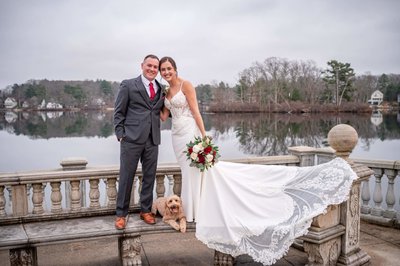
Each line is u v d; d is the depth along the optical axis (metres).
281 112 71.81
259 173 3.99
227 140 33.59
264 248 3.45
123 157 3.82
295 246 4.45
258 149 28.62
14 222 3.95
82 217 4.21
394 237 4.81
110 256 4.27
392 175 5.24
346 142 3.83
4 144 31.78
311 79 71.62
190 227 3.81
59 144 31.28
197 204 3.83
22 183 4.10
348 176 3.54
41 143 32.41
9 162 21.64
